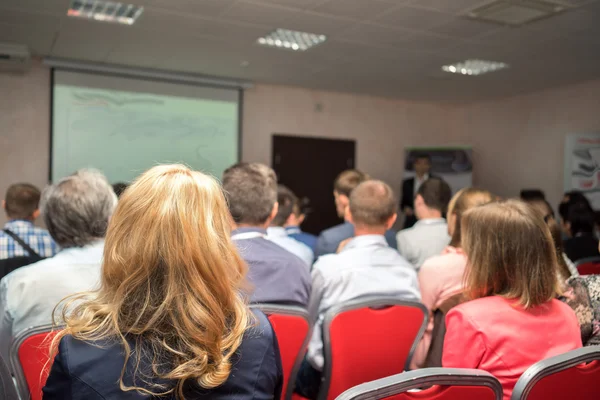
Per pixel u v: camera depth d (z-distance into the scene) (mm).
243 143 7105
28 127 5836
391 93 7723
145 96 6363
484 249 1268
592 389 1090
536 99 7371
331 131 7754
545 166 7230
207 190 796
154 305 733
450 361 1203
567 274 1787
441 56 5512
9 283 1428
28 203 2943
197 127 6676
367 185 1938
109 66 6039
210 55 5594
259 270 1579
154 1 3932
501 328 1157
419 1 3900
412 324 1663
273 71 6352
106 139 6164
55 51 5496
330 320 1534
